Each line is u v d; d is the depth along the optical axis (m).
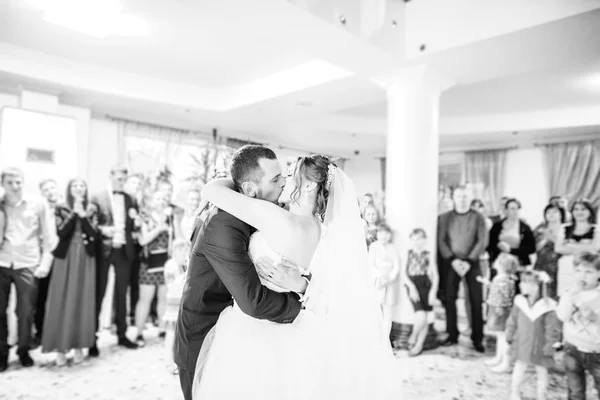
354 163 9.76
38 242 3.96
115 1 3.59
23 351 3.69
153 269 4.49
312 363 1.47
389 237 4.08
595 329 2.64
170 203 4.90
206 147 7.29
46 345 3.59
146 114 6.39
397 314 4.05
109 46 4.61
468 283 4.38
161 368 3.61
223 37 4.32
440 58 3.96
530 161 8.05
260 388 1.44
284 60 4.94
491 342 4.42
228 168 1.88
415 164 4.17
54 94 5.23
